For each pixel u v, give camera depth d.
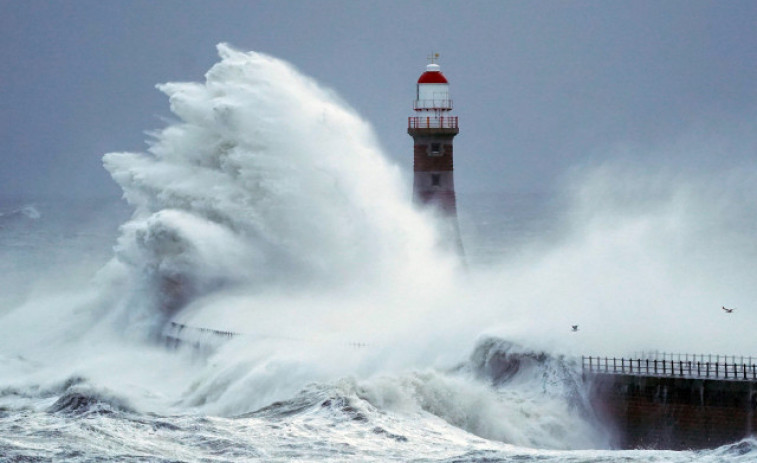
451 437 130.50
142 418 137.50
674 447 135.25
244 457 120.62
